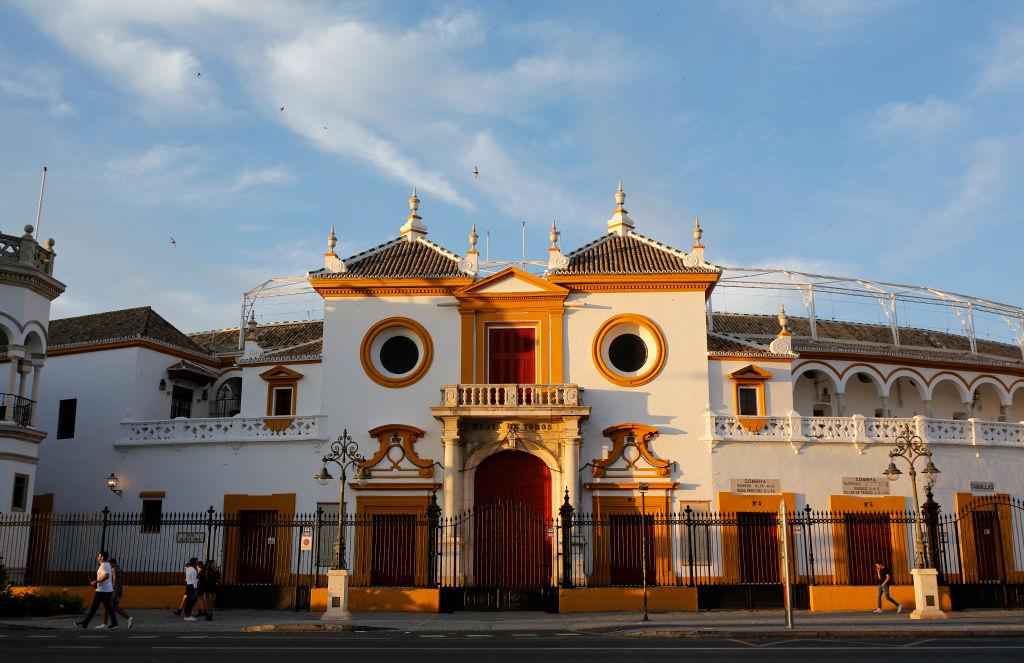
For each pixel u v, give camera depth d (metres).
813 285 47.22
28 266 34.62
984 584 29.89
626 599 29.42
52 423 41.34
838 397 42.78
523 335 37.94
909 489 35.94
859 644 20.25
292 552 35.91
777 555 35.12
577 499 34.91
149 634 22.78
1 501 32.72
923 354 46.34
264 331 49.31
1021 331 50.00
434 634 22.83
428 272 38.72
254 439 37.22
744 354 37.44
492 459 36.44
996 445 37.25
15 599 27.33
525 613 28.92
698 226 38.72
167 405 42.59
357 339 37.97
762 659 16.95
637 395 36.69
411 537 35.69
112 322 43.84
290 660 16.53
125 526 37.53
